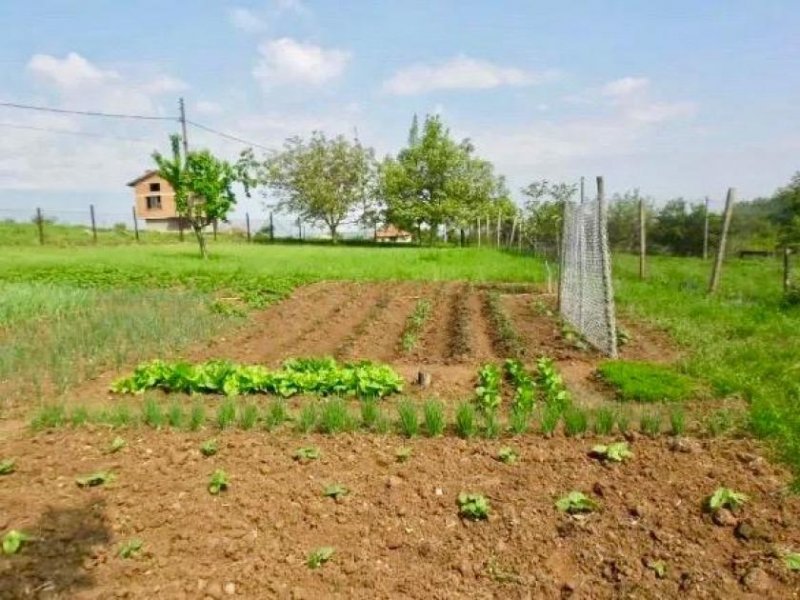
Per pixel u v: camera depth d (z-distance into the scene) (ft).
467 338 37.78
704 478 16.66
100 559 14.01
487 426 20.44
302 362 29.37
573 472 17.35
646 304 45.14
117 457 19.30
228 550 14.25
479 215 183.01
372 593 12.93
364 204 208.23
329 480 17.40
